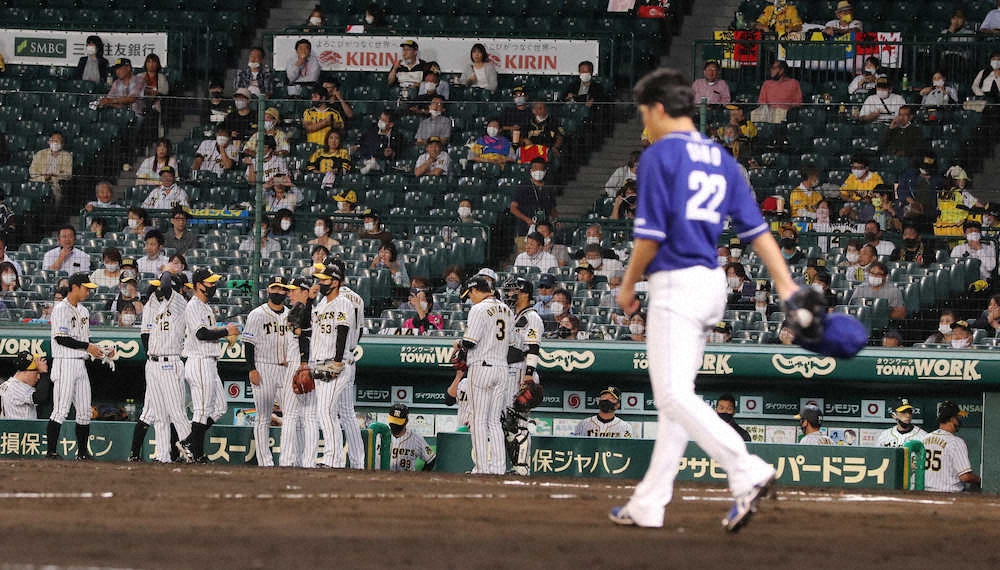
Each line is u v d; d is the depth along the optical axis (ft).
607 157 155.02
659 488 50.55
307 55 182.39
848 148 154.40
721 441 48.06
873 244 138.72
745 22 189.16
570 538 46.09
